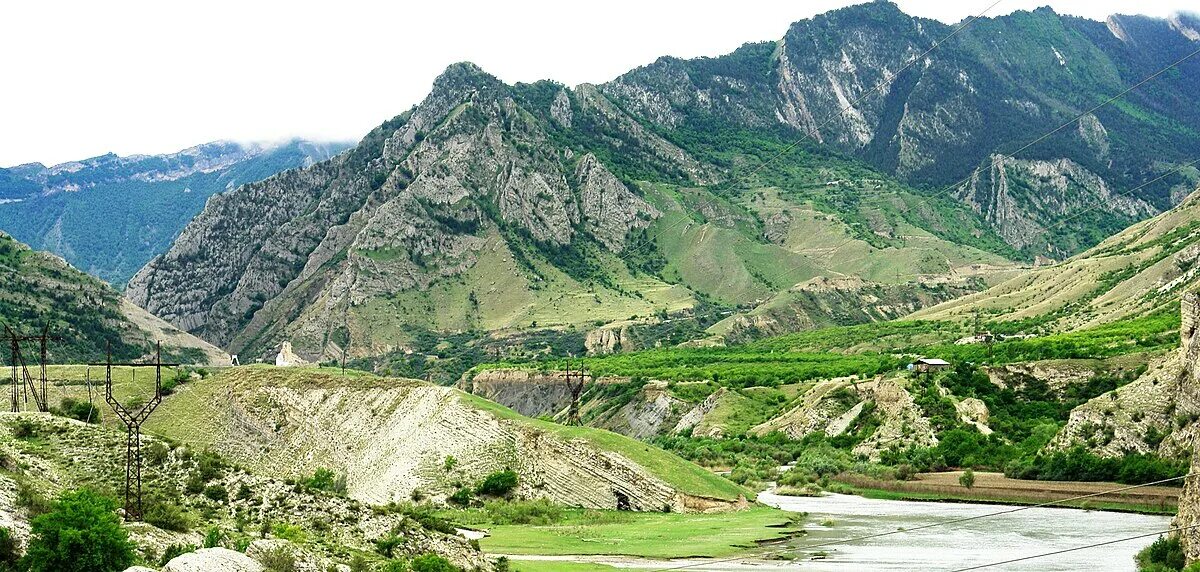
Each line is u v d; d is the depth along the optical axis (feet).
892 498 628.28
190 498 386.73
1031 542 461.37
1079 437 641.40
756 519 525.34
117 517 300.40
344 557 328.49
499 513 522.88
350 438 628.28
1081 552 433.89
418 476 576.20
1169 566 376.27
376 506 396.78
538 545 438.81
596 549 436.76
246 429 646.33
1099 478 608.19
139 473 358.84
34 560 274.36
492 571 359.25
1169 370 636.07
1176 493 549.95
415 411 626.23
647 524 507.71
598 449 570.05
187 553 271.69
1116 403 642.22
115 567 279.49
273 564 299.79
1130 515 529.45
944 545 457.27
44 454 407.03
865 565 410.72
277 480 406.41
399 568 316.81
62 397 635.25
